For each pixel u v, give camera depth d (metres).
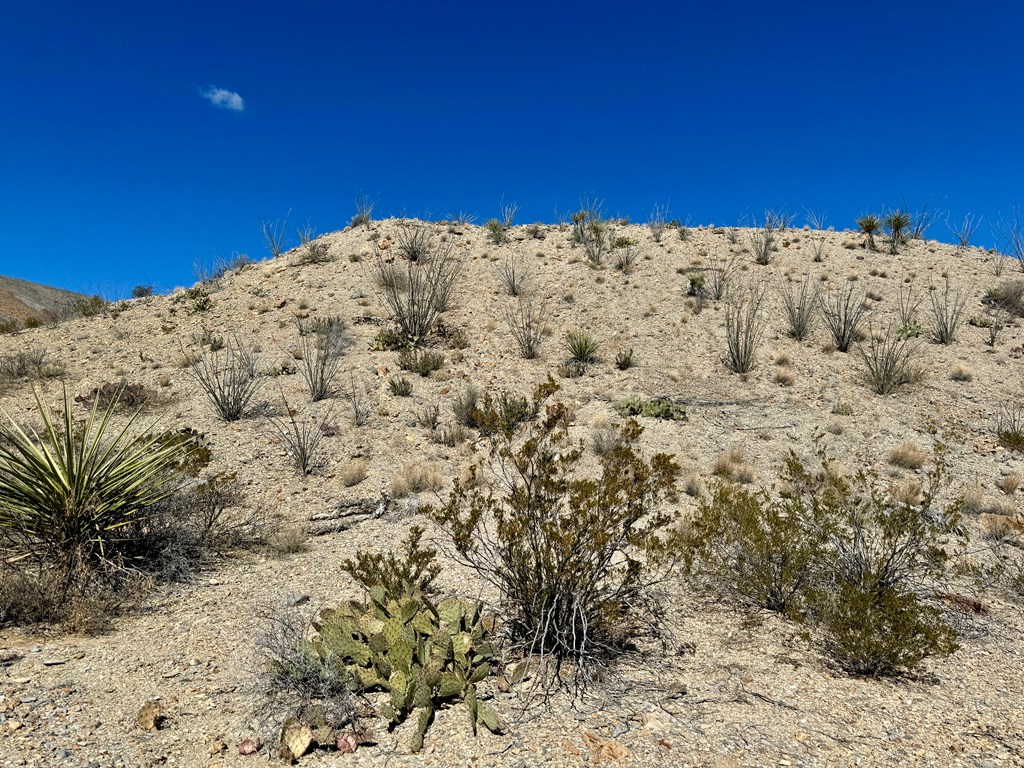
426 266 17.92
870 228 19.59
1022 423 10.53
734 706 4.09
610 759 3.47
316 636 4.46
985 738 3.83
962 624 5.37
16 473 5.58
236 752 3.43
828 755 3.61
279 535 6.76
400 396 11.41
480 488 8.25
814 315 15.26
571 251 19.38
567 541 4.41
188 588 5.62
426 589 5.55
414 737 3.56
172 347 13.64
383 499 7.95
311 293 16.55
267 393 11.30
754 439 10.17
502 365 12.95
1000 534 7.20
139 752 3.33
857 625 4.71
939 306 15.05
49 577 5.20
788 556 5.48
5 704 3.57
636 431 5.15
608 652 4.72
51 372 12.14
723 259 18.69
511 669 4.43
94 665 4.18
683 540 5.67
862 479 6.65
